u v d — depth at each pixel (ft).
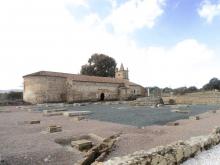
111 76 243.60
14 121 50.67
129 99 177.37
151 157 16.29
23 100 141.79
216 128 28.68
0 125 43.86
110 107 106.01
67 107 107.04
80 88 155.74
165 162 17.46
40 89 139.85
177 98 145.38
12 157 21.02
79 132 34.24
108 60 243.60
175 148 18.92
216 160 19.79
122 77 223.10
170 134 31.81
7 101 126.93
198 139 23.22
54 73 153.48
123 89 181.27
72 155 22.49
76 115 65.57
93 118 58.75
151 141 27.81
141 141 27.76
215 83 200.13
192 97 140.05
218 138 25.91
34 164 19.67
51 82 145.48
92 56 244.83
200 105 115.34
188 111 75.72
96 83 167.02
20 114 69.97
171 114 68.64
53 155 22.04
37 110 87.40
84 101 155.53
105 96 173.06
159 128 37.81
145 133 33.83
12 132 35.50
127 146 25.59
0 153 22.21
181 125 41.73
